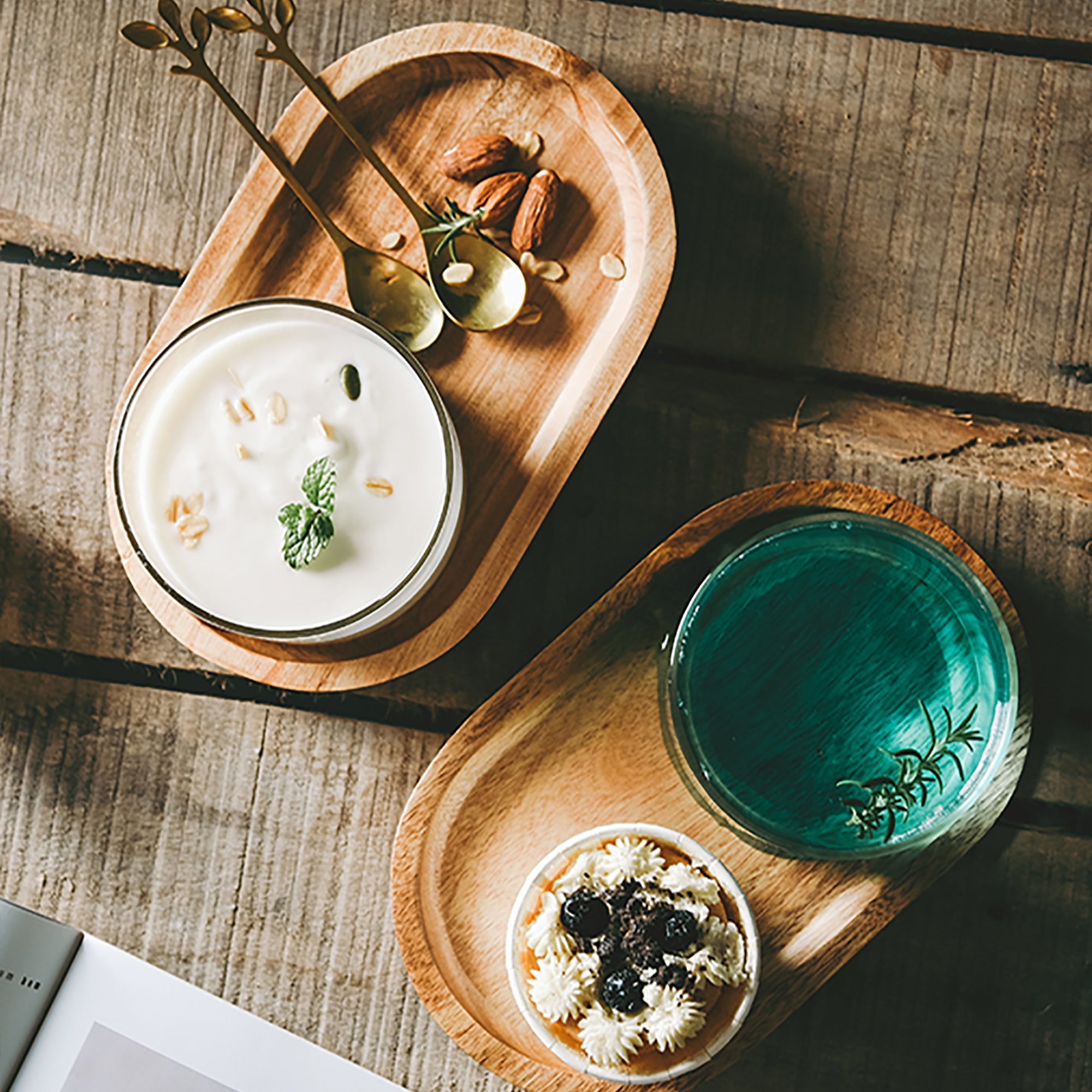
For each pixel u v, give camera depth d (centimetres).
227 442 60
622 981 58
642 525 64
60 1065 63
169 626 60
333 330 60
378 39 62
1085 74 63
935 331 64
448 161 61
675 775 61
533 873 59
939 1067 63
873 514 60
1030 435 63
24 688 64
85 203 64
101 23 64
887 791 60
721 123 64
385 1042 63
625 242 61
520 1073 60
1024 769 63
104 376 64
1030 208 63
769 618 60
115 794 64
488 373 61
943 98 64
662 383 64
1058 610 63
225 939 63
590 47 64
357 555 60
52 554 64
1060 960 63
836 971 60
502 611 63
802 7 64
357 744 64
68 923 64
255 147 64
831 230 64
